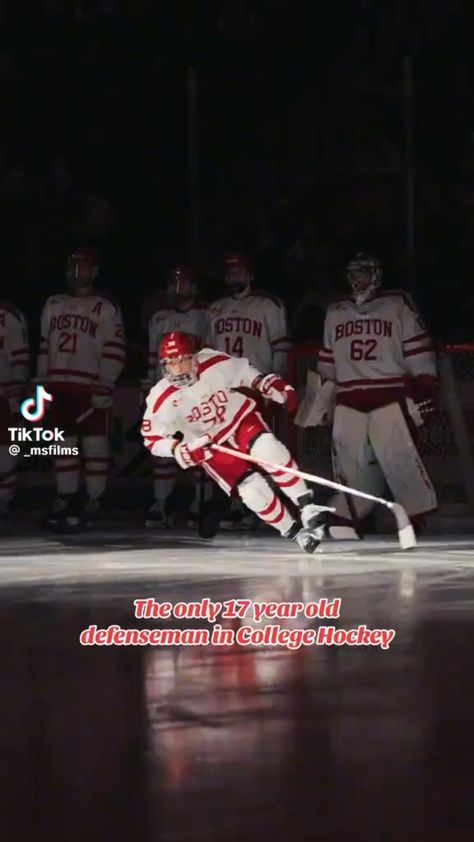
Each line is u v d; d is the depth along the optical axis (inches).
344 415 1143.0
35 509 1412.4
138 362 1453.0
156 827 382.6
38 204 1761.8
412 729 484.1
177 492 1407.5
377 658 611.5
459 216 1695.4
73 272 1270.9
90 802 406.3
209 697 537.3
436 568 934.4
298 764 441.4
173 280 1255.5
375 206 1697.8
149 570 939.3
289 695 539.2
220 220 1765.5
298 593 808.3
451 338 1630.2
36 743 472.1
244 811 395.2
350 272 1141.1
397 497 1144.2
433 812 392.2
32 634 684.7
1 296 1715.1
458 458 1258.6
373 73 1790.1
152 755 455.2
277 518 973.8
